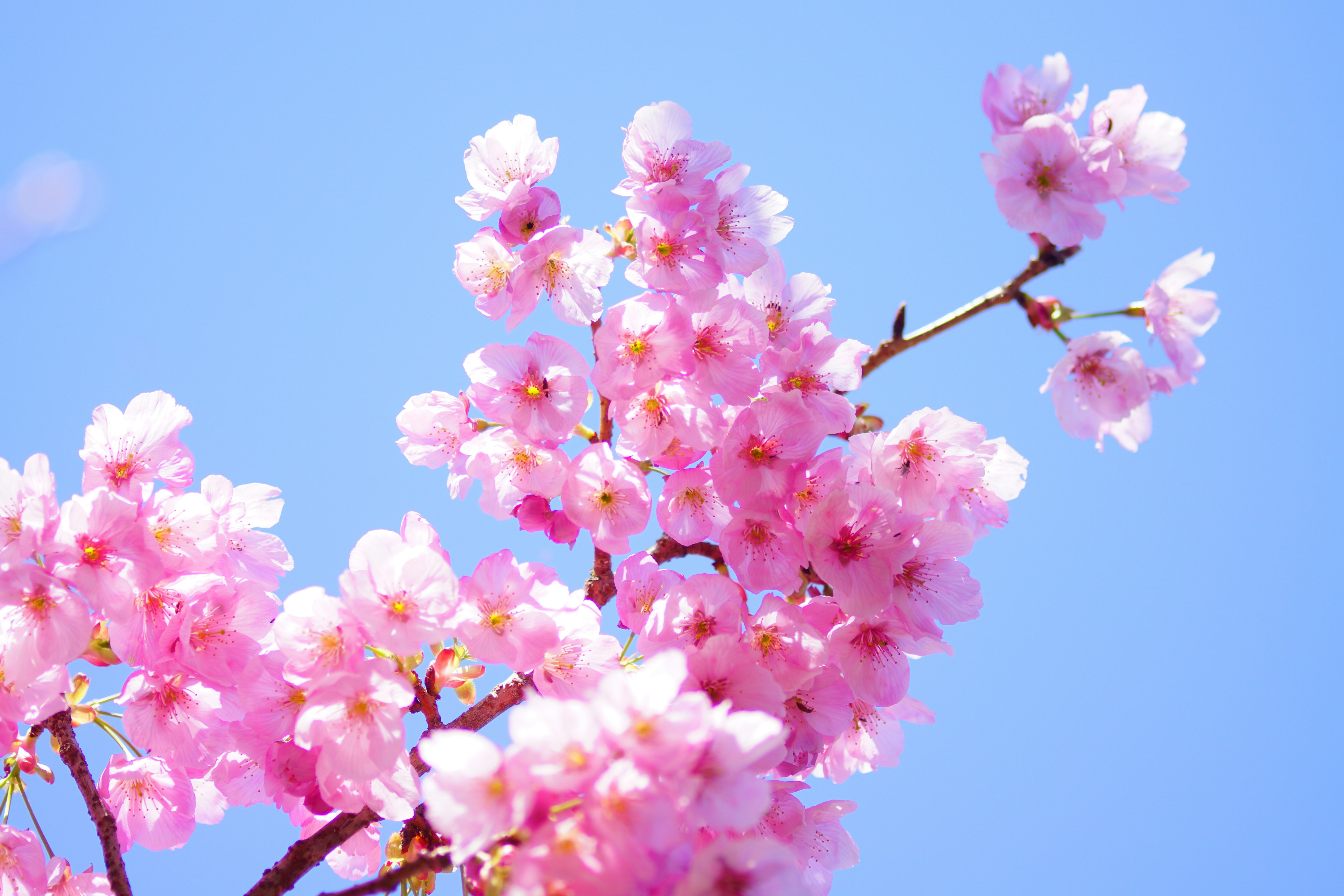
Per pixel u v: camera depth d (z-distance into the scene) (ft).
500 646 4.79
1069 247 4.85
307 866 4.77
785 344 4.95
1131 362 4.86
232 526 4.95
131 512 4.76
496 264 4.93
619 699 4.54
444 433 4.99
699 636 4.82
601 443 4.86
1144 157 4.90
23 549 4.72
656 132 4.91
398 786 4.74
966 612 4.87
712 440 4.89
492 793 4.55
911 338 4.92
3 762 4.87
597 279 4.89
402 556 4.72
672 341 4.87
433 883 4.80
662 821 4.52
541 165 4.95
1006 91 4.89
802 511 4.88
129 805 4.92
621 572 4.88
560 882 4.51
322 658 4.73
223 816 4.98
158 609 4.82
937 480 4.91
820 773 5.00
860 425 4.97
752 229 4.94
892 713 4.99
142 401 4.89
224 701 4.87
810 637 4.82
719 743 4.57
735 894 4.56
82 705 4.89
